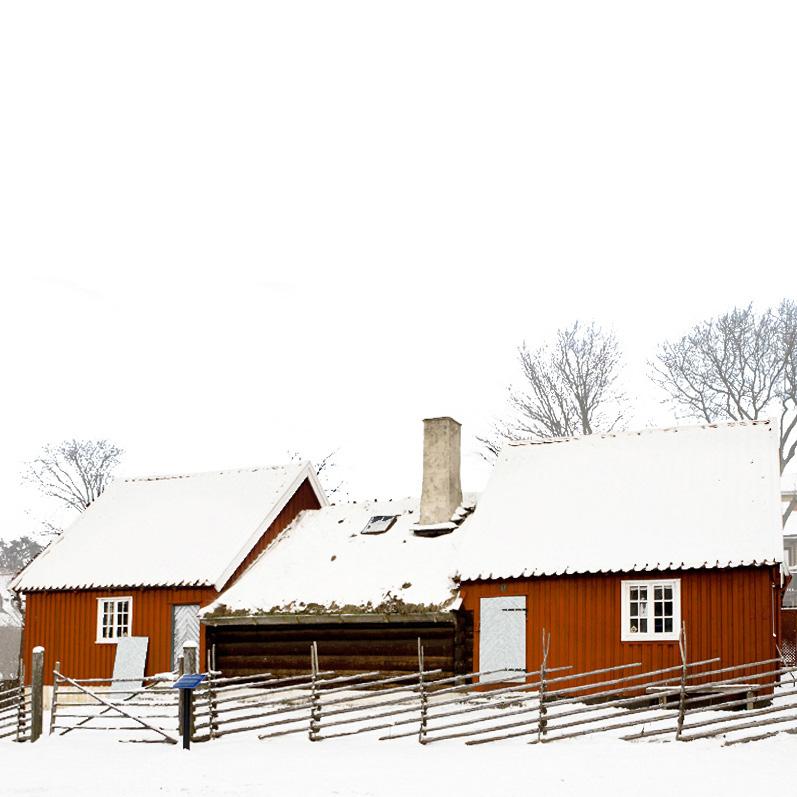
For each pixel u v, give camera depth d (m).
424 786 16.48
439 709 25.09
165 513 35.16
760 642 24.14
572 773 16.88
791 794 14.82
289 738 21.72
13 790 17.39
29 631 34.31
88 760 20.27
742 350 48.44
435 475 30.69
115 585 32.69
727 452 27.56
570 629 26.06
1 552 106.00
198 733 22.44
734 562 24.50
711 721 19.00
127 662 32.00
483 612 27.09
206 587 31.25
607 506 27.34
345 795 16.06
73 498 60.56
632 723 19.59
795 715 18.88
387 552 30.00
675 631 25.05
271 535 33.25
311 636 28.89
